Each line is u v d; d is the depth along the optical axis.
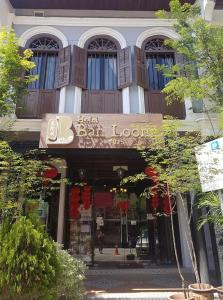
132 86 8.09
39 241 4.38
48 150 7.06
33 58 8.49
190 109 7.45
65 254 5.11
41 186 7.21
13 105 6.39
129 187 9.52
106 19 8.80
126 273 7.89
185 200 7.28
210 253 7.38
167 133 5.39
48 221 8.52
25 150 7.06
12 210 5.49
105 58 8.66
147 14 9.36
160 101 8.02
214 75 5.59
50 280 4.26
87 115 6.91
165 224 9.05
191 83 5.65
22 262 4.13
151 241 9.12
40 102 7.90
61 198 8.66
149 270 7.96
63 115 6.87
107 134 6.77
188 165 5.12
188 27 6.06
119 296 5.64
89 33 8.72
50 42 8.67
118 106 8.00
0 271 4.09
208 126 7.18
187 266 8.21
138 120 6.89
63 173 8.52
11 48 5.76
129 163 8.69
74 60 8.14
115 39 8.71
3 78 5.76
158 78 8.48
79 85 7.98
